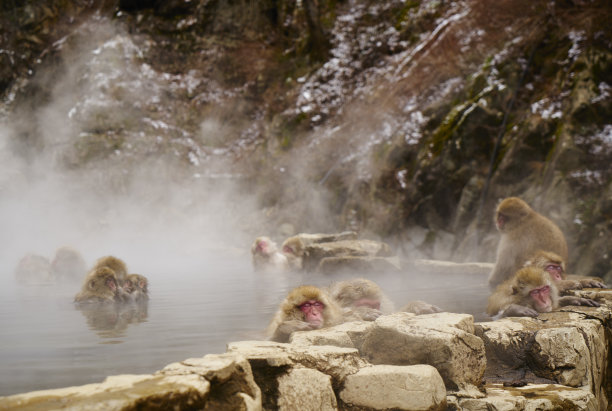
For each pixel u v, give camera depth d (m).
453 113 12.21
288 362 2.81
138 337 4.09
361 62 17.27
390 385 2.91
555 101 10.86
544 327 3.98
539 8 12.93
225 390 2.47
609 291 5.47
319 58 18.20
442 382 3.01
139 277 6.09
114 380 2.24
